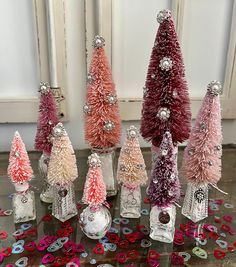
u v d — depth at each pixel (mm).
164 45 511
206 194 560
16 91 768
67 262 469
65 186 549
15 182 534
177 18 729
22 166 531
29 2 696
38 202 619
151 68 533
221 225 555
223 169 741
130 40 750
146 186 640
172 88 521
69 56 748
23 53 737
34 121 785
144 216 577
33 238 520
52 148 535
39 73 749
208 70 799
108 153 618
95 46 570
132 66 773
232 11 747
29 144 820
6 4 693
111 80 594
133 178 541
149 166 728
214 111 507
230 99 816
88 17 711
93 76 576
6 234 527
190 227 548
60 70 744
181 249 500
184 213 579
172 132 543
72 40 735
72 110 798
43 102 578
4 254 482
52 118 585
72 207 570
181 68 523
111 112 592
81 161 768
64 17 709
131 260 477
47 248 495
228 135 873
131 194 559
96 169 495
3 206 600
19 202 547
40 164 614
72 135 824
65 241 511
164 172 478
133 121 822
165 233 511
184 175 558
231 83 802
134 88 794
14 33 718
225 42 778
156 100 535
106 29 720
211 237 525
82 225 517
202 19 749
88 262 472
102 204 541
